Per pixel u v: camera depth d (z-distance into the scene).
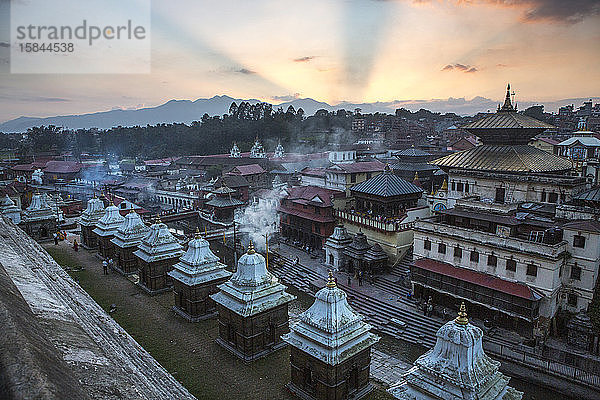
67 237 63.94
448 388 19.28
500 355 36.31
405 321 43.59
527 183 48.91
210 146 194.12
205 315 36.84
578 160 63.34
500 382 20.08
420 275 46.00
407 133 194.88
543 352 36.75
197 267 36.50
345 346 25.55
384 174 65.75
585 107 190.50
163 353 31.19
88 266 50.19
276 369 29.59
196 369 29.27
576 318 37.34
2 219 25.22
